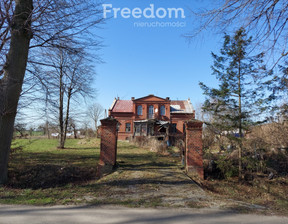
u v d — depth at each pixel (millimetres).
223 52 11305
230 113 11422
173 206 5332
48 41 8406
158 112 36375
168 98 37125
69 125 28109
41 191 6832
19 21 7582
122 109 38156
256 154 13203
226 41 10906
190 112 36750
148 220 4297
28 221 4129
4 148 7977
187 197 6227
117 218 4383
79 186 7645
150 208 5129
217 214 4805
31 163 11867
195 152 10367
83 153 17406
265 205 6344
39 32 7887
